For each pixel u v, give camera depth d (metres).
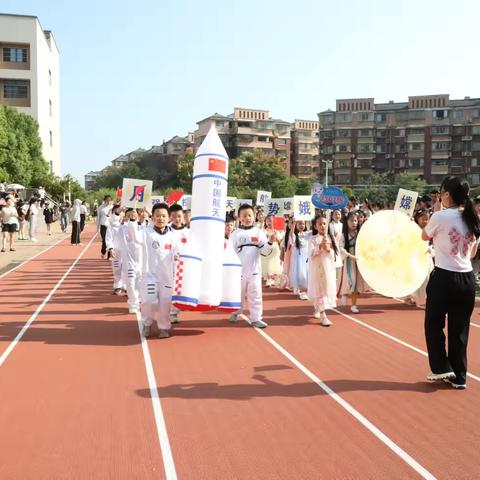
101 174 110.56
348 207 14.76
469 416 5.12
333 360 6.98
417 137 87.50
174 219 8.77
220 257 8.37
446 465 4.16
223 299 8.54
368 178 86.75
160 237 8.08
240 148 93.62
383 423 4.95
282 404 5.40
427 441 4.57
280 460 4.23
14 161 51.03
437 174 87.00
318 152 98.75
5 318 9.62
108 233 12.25
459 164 86.19
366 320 9.59
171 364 6.74
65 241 29.94
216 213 8.32
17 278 15.23
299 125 100.50
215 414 5.13
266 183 78.19
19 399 5.50
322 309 9.13
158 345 7.69
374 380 6.17
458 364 5.86
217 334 8.41
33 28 59.50
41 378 6.18
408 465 4.16
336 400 5.52
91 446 4.46
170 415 5.11
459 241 5.78
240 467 4.12
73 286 13.73
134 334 8.38
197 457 4.28
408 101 89.19
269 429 4.80
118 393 5.69
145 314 8.16
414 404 5.41
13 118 54.00
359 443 4.53
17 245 26.47
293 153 99.88
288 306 10.98
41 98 62.28
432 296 5.89
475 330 8.78
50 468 4.09
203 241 8.24
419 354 7.29
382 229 9.73
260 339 8.09
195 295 8.04
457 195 5.86
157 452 4.36
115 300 11.61
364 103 90.38
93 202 72.00
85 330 8.65
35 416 5.07
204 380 6.13
